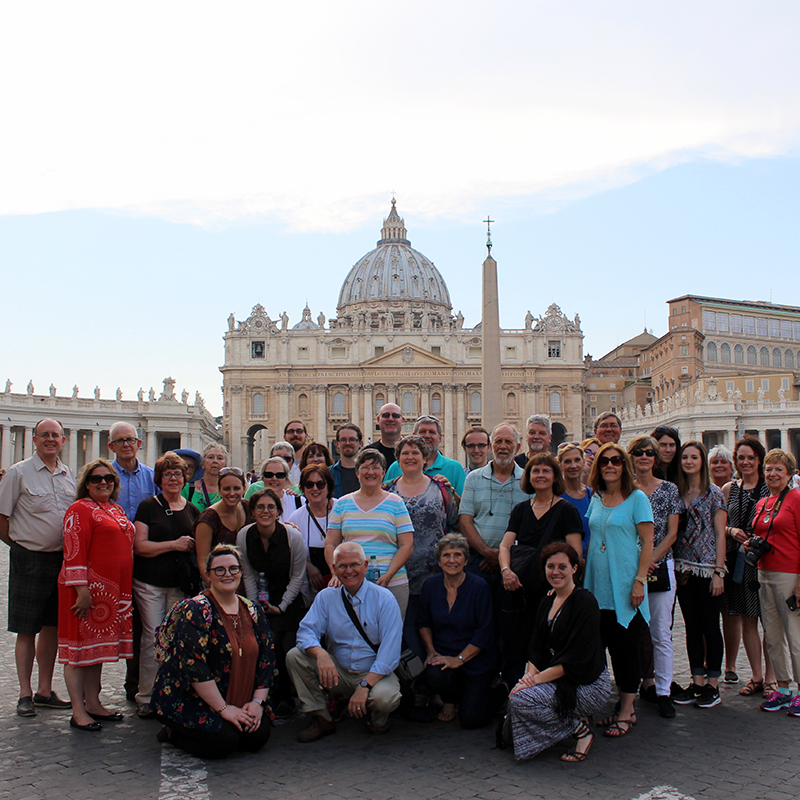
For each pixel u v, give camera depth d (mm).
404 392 115188
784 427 71938
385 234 166875
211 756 9461
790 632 11188
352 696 10430
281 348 114875
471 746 9945
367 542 11312
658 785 8562
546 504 11164
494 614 11680
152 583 11586
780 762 9188
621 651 10617
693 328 108625
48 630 11672
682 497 12195
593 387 131250
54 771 9062
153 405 92562
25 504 11539
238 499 11898
